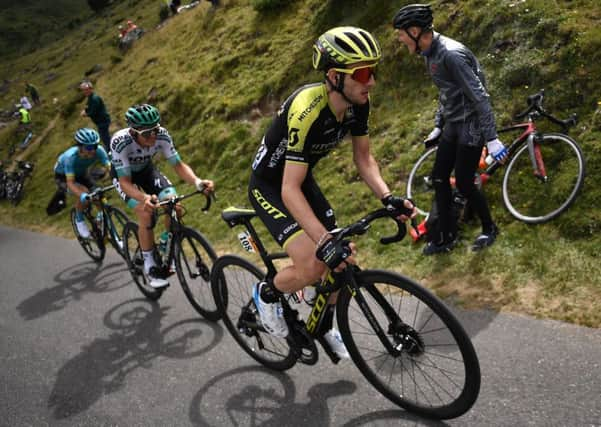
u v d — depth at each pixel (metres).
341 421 2.27
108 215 4.81
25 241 7.38
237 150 6.85
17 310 4.47
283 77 7.28
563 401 2.07
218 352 3.08
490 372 2.33
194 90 8.95
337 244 1.87
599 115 3.59
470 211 3.66
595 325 2.47
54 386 3.05
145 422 2.55
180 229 3.46
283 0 9.23
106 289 4.54
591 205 3.20
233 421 2.43
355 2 7.12
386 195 2.13
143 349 3.29
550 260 3.03
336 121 2.01
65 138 12.27
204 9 12.32
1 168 12.26
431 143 3.70
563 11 4.31
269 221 2.26
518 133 3.89
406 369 2.37
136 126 3.08
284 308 2.49
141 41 14.70
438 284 3.23
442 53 2.96
